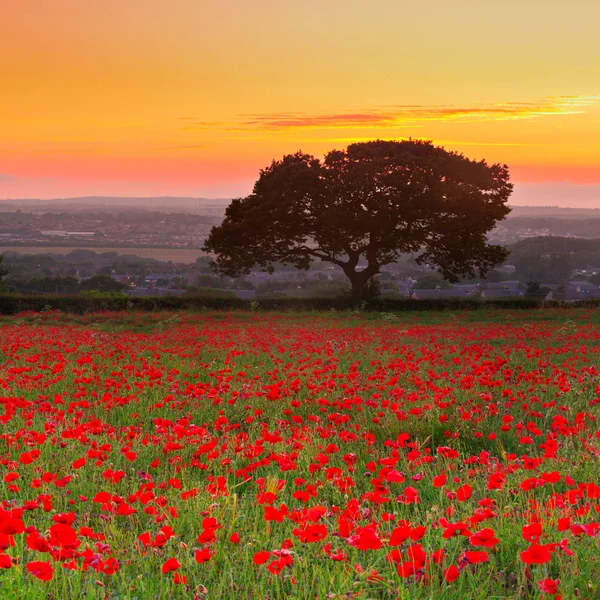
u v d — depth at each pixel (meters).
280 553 3.42
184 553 4.12
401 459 6.35
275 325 27.59
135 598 3.61
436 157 46.72
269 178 48.56
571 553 3.60
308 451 6.59
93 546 3.91
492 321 32.03
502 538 4.21
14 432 7.52
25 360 13.23
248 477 5.84
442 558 3.61
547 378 10.71
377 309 41.25
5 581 3.54
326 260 49.38
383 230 44.94
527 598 3.62
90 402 9.60
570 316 33.31
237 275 50.59
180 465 6.25
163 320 31.08
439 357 14.49
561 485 5.57
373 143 48.81
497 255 47.66
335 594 3.32
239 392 9.69
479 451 7.32
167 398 9.37
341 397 9.79
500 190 46.53
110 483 5.68
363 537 3.43
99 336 20.47
